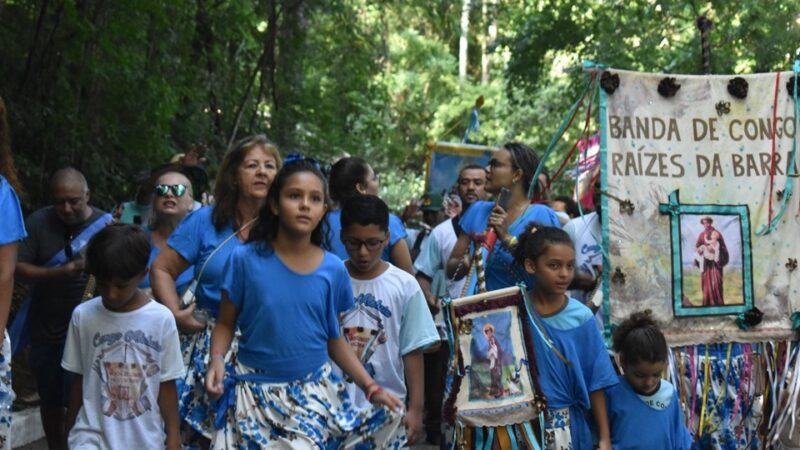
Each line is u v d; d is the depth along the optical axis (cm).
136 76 1395
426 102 3950
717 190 705
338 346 545
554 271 604
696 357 701
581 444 613
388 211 610
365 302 611
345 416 536
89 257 552
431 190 1469
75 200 764
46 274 741
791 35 1611
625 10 1806
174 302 611
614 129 696
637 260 693
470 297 616
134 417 561
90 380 564
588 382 611
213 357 523
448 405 614
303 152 2009
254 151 624
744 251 705
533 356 605
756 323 705
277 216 530
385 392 532
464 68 4269
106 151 1411
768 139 710
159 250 766
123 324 561
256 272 524
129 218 888
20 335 766
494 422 605
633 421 629
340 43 2072
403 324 613
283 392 521
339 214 708
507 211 734
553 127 3070
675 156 702
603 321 691
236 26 1830
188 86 1702
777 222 707
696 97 707
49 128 1284
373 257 603
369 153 2862
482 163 1471
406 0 2247
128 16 1377
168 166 902
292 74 1934
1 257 522
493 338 611
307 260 532
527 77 1973
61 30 1301
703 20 777
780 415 705
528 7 2061
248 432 520
